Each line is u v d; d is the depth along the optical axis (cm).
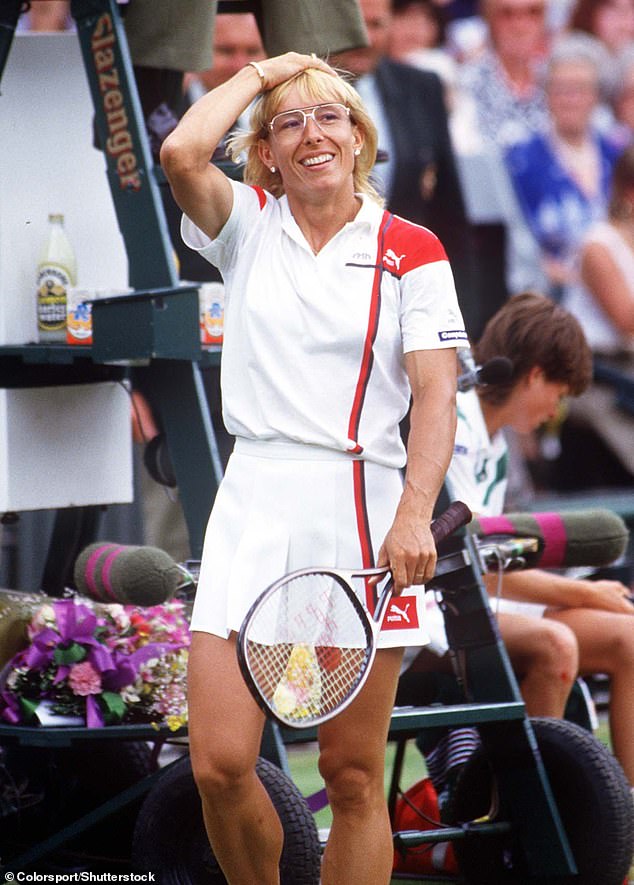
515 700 1041
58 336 1098
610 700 1185
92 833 1074
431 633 1087
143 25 1127
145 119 1193
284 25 1164
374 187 902
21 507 1130
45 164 1143
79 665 959
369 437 801
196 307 980
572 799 1030
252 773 789
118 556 978
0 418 1118
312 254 802
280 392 795
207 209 812
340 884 818
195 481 1024
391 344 802
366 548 796
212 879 920
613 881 1020
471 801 1074
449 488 1108
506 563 1116
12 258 1116
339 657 789
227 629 781
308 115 802
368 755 808
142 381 1061
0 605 993
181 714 958
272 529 795
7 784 1073
